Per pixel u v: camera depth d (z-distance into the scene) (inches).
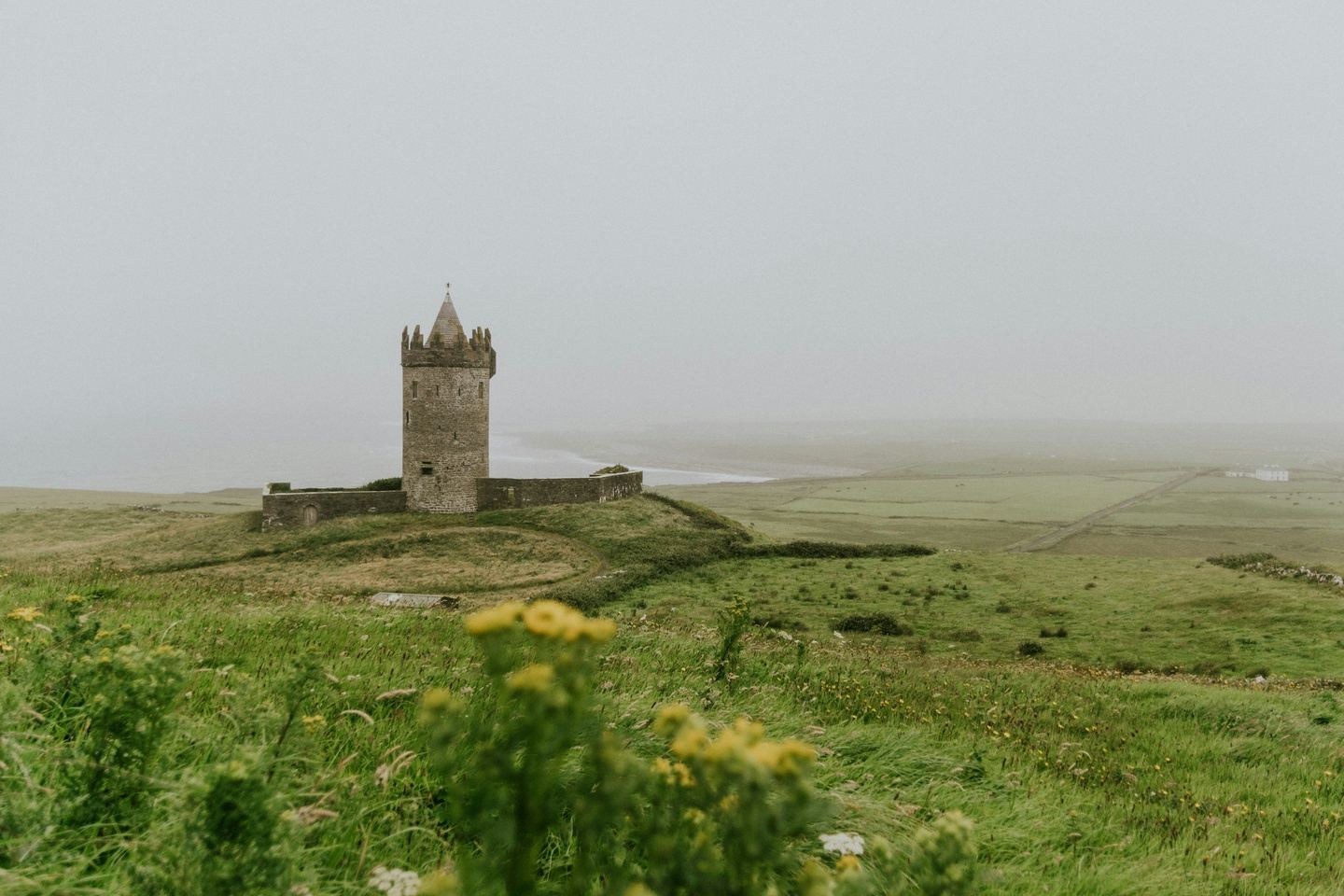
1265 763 513.0
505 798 96.1
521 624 94.7
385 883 152.6
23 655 273.6
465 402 2620.6
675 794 95.9
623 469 3088.1
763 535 2854.3
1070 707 685.9
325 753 225.5
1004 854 239.1
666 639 730.8
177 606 602.5
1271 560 2149.4
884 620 1704.0
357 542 2336.4
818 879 94.9
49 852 149.0
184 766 189.3
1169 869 251.4
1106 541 3580.2
